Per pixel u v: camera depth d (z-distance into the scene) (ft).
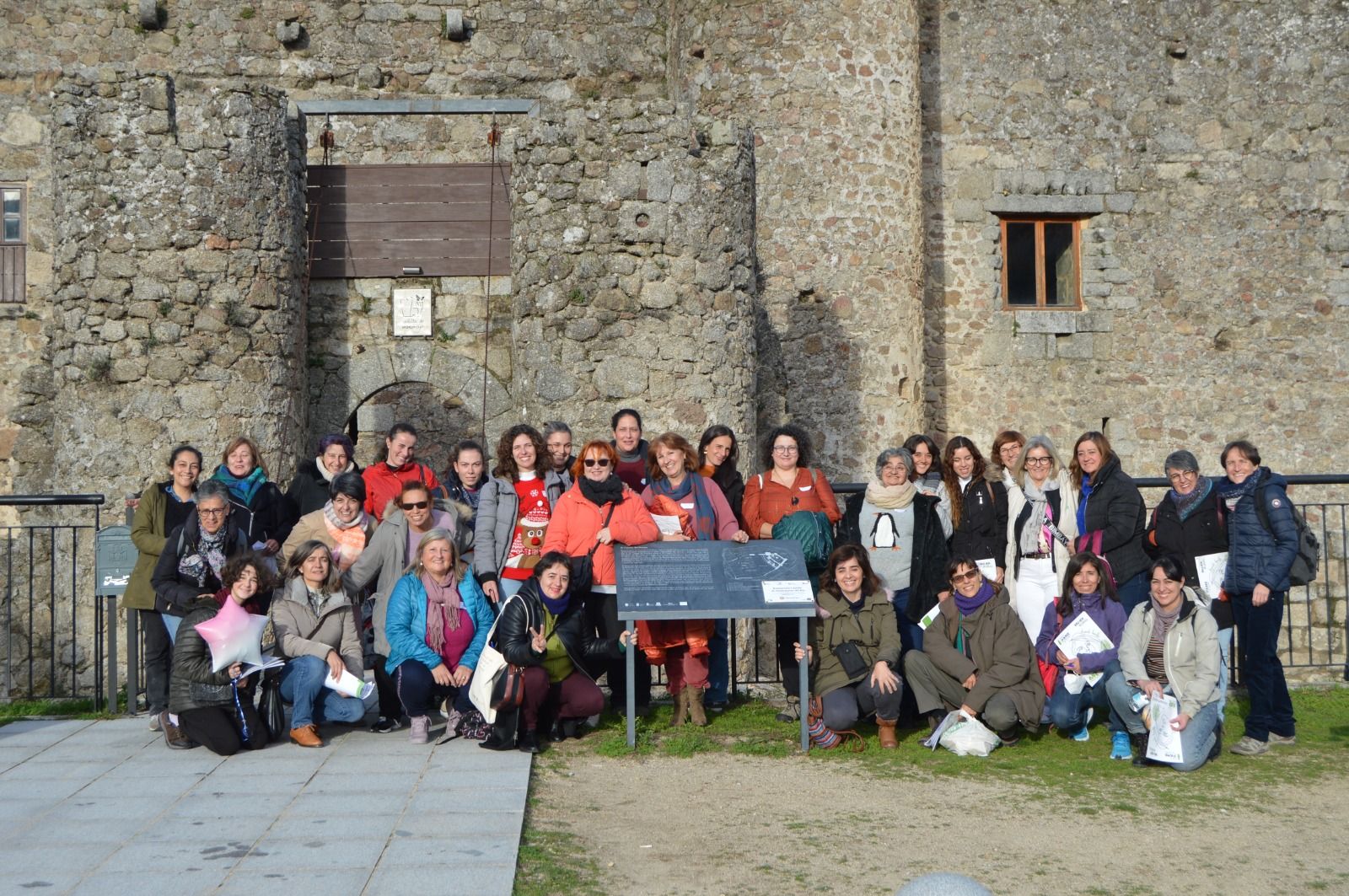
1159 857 16.51
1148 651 21.38
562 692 21.40
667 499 23.16
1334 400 48.42
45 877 14.90
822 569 23.35
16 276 41.29
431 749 20.93
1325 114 48.55
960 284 46.70
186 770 19.66
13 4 41.14
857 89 39.65
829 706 21.35
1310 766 21.04
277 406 31.89
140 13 40.63
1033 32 47.21
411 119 38.68
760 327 38.42
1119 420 47.37
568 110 31.24
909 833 17.24
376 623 22.53
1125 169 47.62
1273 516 22.18
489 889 14.57
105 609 30.86
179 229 30.94
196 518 21.97
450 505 23.80
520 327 31.60
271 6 40.86
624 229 30.86
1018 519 23.91
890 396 40.16
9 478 41.14
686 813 17.89
